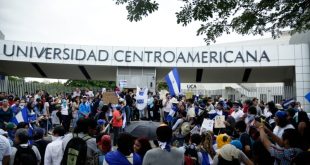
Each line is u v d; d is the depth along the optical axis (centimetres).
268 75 2986
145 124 1068
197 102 1703
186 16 960
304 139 516
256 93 2712
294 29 1186
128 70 2783
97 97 1891
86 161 547
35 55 2716
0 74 3117
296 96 2589
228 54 2695
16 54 2706
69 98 2170
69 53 2741
